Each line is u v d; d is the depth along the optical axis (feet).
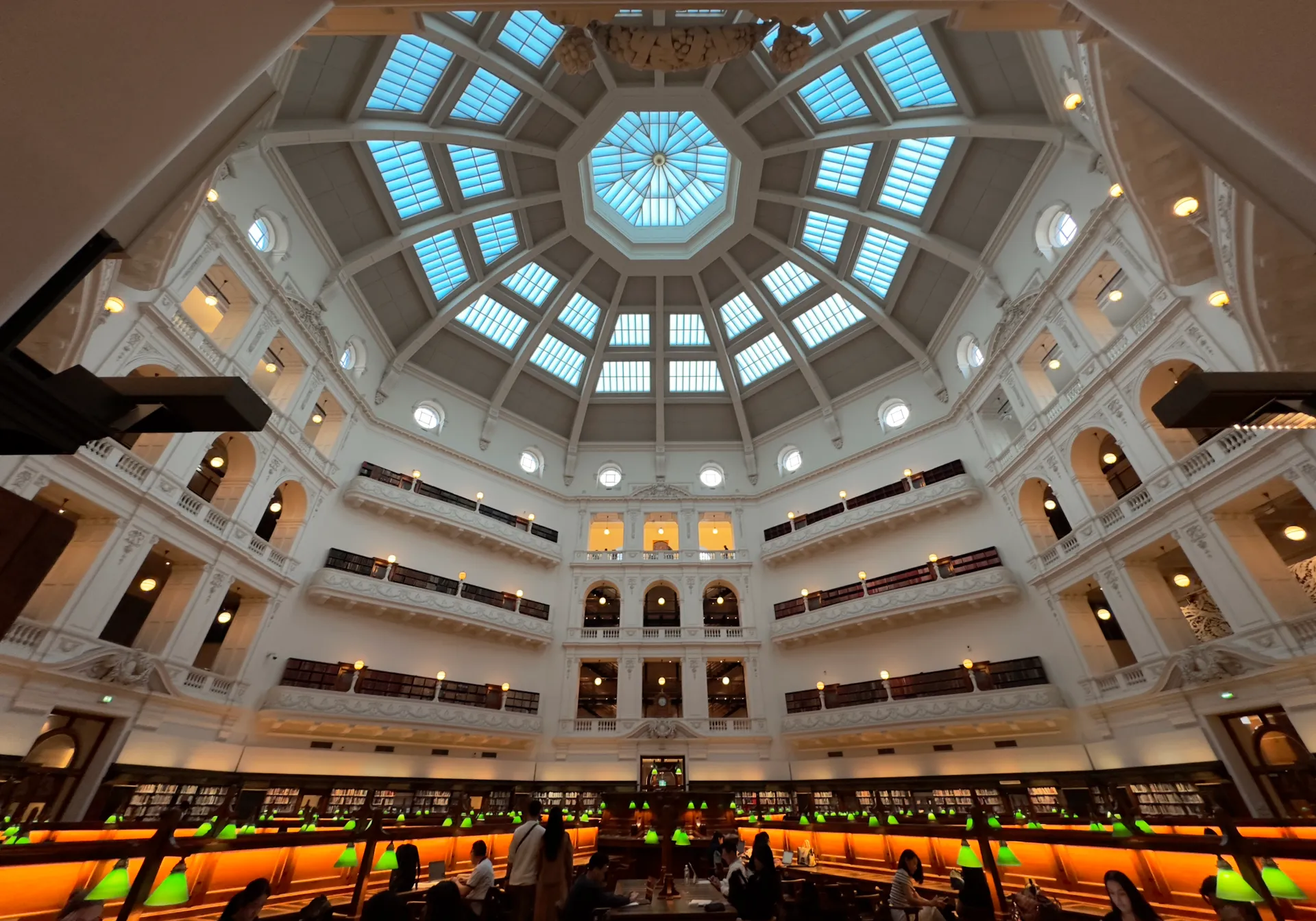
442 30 56.85
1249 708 41.70
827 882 33.27
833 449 89.30
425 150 68.13
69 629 41.16
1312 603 40.91
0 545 6.83
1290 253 23.90
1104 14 6.49
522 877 20.76
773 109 69.00
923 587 69.67
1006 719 58.03
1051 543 63.16
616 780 71.46
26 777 40.04
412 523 75.97
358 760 60.80
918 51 59.52
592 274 90.22
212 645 63.10
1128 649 64.23
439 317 81.97
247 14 6.16
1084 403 55.88
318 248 67.87
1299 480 39.01
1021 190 62.75
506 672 76.23
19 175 4.71
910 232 72.08
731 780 71.36
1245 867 17.65
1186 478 46.19
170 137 5.77
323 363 68.80
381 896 16.76
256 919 15.40
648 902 22.65
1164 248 29.71
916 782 62.49
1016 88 56.85
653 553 89.04
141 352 46.03
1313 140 5.08
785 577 84.74
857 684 71.72
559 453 98.32
